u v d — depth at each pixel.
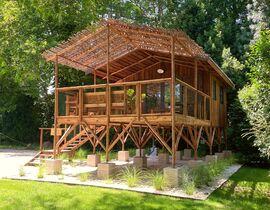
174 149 9.13
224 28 24.06
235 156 16.09
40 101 26.98
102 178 9.72
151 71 15.77
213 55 22.25
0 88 25.75
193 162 11.53
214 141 17.48
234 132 16.72
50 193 7.67
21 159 15.70
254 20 22.59
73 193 7.73
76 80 22.05
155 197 7.54
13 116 27.66
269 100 7.84
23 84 23.50
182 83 10.05
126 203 6.97
